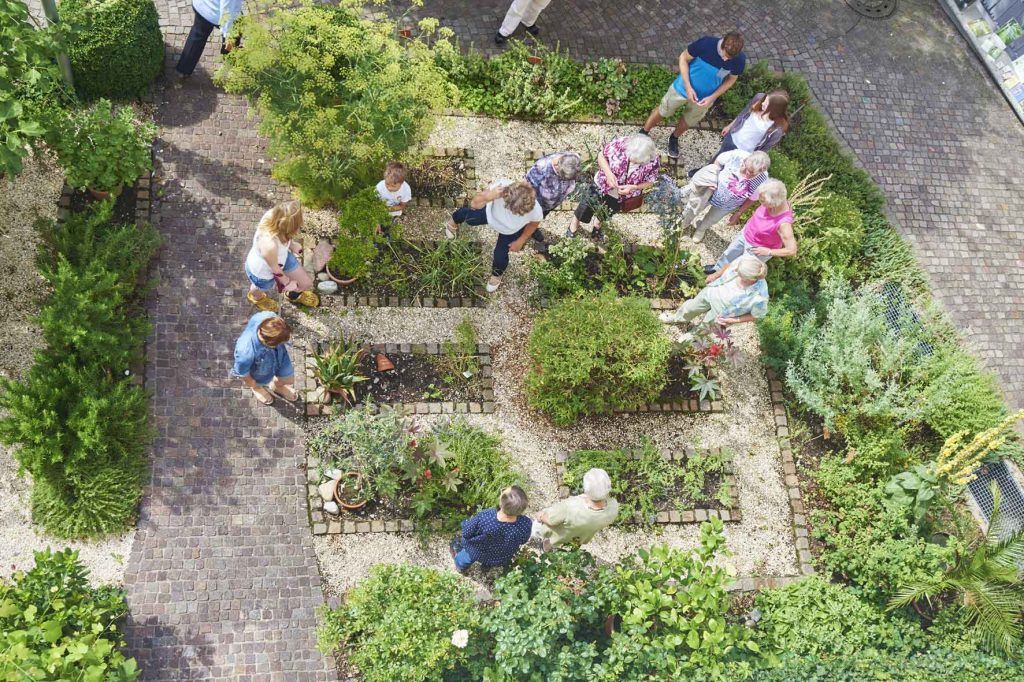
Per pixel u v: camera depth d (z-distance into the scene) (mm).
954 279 10531
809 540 8750
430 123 8797
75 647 6090
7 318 8109
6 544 7332
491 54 10461
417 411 8523
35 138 7883
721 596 7266
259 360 7328
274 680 7332
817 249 9820
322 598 7688
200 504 7781
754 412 9266
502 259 8773
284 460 8078
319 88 8734
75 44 8523
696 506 8711
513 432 8680
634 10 11188
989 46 11969
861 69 11586
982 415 9227
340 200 8914
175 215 8781
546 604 7062
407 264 9117
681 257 9672
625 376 8477
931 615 8562
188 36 9117
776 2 11742
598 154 9383
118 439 7707
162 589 7445
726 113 10797
